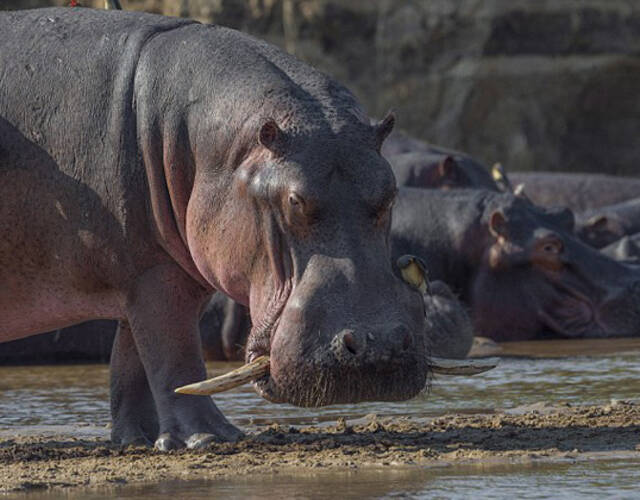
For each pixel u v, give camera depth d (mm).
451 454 23875
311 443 25734
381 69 118062
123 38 27922
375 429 27562
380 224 24109
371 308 22859
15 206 27734
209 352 50406
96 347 51188
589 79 120625
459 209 57625
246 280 25156
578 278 57062
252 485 21047
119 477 22156
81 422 31562
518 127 119562
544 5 118938
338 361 22406
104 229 27297
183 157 26641
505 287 56938
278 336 23250
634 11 120938
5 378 44344
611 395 34125
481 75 118312
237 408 33500
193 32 27625
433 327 46062
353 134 24547
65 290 28062
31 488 21359
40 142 27625
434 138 118500
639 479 20797
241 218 25062
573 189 85875
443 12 118250
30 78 27984
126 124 27203
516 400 33469
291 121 24750
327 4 115938
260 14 117000
